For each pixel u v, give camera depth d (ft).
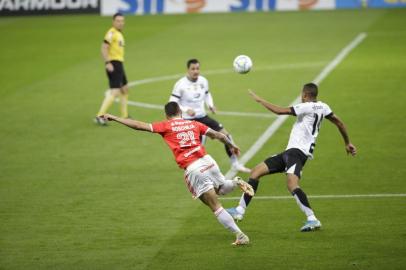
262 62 258.37
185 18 362.53
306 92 111.75
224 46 290.56
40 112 200.54
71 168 148.77
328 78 227.40
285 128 174.40
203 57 271.69
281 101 203.62
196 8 377.09
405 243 102.06
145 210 121.49
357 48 272.92
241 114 190.80
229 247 103.50
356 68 239.09
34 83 238.27
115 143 167.63
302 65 249.55
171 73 247.50
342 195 125.49
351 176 136.36
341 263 95.86
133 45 301.22
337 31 309.42
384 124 173.17
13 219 119.34
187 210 120.78
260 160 149.69
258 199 125.29
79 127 183.62
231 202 124.47
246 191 104.17
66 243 107.65
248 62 127.95
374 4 363.97
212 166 104.94
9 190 135.33
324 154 151.64
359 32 304.50
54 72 254.47
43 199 129.39
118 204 125.18
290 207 120.26
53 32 336.70
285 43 290.76
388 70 232.94
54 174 144.97
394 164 142.51
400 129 168.14
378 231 107.24
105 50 183.83
